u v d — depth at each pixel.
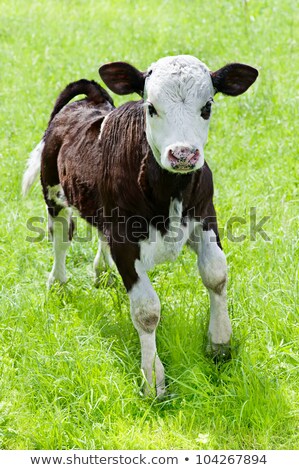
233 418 5.50
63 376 5.73
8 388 5.73
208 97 5.37
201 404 5.59
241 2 14.86
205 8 15.52
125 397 5.66
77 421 5.44
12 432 5.42
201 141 5.35
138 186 5.65
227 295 6.59
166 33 14.19
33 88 11.99
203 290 6.74
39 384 5.67
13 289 6.99
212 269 5.84
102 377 5.71
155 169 5.52
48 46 14.04
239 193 8.45
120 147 5.85
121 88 5.77
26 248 7.79
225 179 8.83
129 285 5.81
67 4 16.75
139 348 6.20
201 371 5.88
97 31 14.72
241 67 5.64
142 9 16.08
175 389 5.82
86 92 7.36
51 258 7.74
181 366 5.94
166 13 15.77
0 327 6.42
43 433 5.39
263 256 7.15
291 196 8.34
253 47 12.77
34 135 10.35
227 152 9.40
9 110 11.22
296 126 9.88
